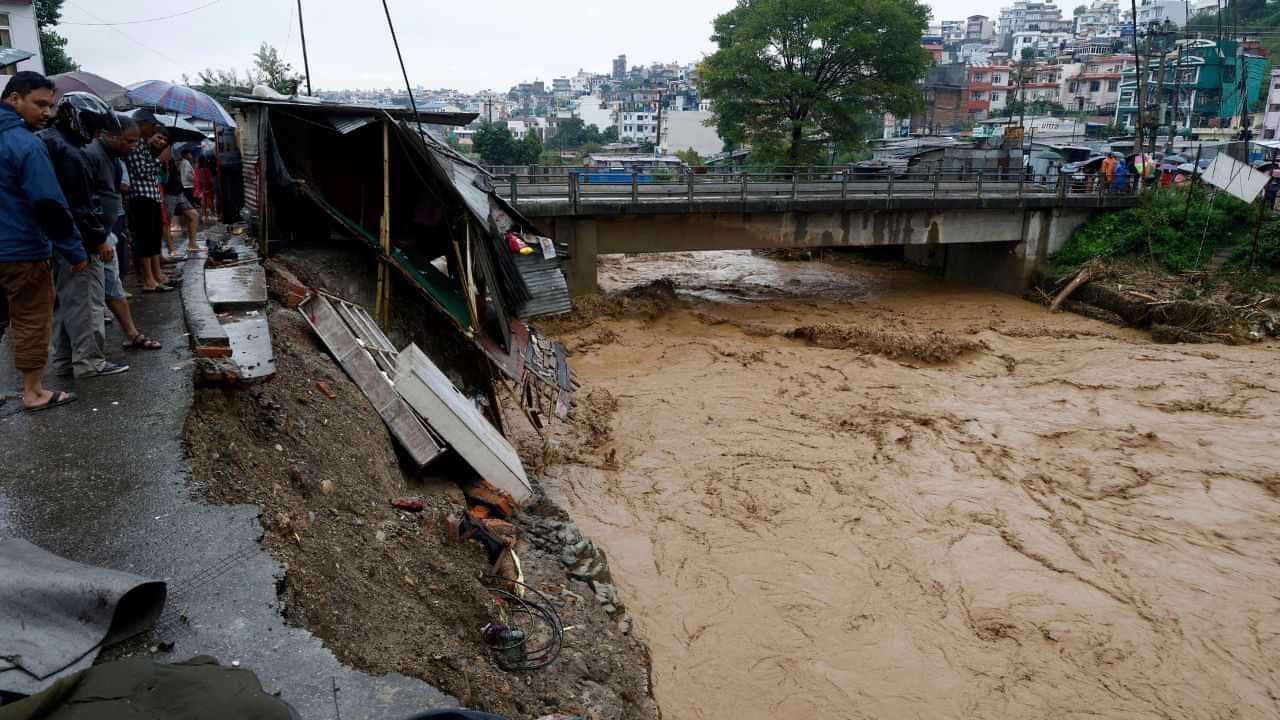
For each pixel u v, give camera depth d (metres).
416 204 13.00
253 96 12.15
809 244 24.66
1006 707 7.87
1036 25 144.88
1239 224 25.92
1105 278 24.73
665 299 24.06
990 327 22.45
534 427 13.42
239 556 4.67
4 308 6.90
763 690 7.88
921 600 9.52
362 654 4.46
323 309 9.48
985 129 57.22
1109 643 8.87
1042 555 10.57
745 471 12.80
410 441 8.65
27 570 3.89
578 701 6.08
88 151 6.72
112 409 6.13
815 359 19.14
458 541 7.45
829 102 33.22
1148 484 12.72
